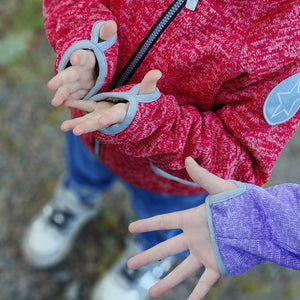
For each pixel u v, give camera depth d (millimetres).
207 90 443
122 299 756
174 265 537
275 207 388
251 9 400
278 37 399
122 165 542
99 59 419
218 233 391
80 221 819
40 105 959
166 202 579
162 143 417
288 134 436
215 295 813
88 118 394
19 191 868
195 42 423
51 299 788
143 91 401
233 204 395
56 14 469
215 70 424
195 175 398
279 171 944
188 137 433
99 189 720
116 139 411
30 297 783
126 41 454
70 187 731
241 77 423
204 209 406
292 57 401
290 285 850
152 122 407
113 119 378
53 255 802
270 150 432
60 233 799
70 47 420
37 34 1024
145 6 428
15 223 838
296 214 385
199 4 407
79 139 604
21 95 960
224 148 437
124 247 853
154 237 507
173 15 418
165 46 432
